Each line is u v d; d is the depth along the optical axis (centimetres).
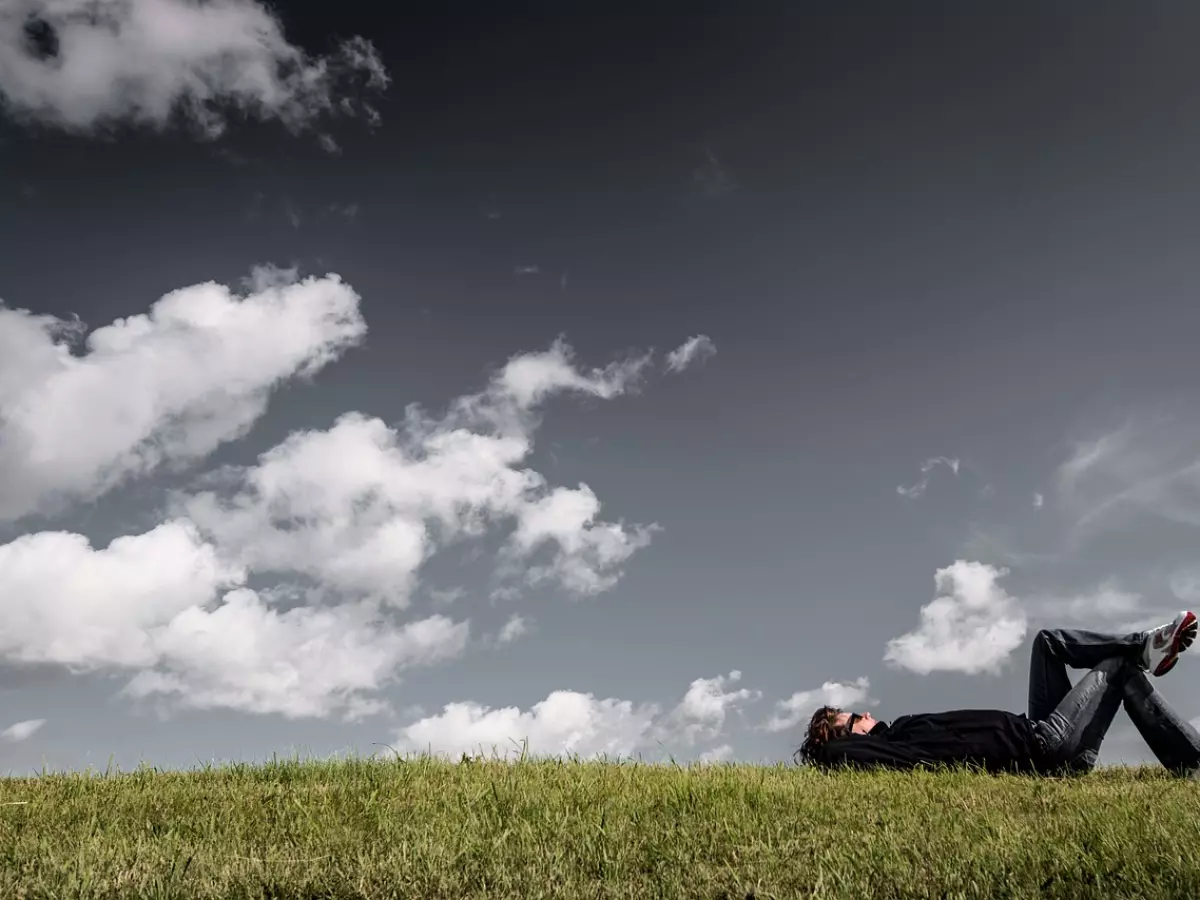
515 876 321
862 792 541
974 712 665
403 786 554
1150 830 379
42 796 519
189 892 302
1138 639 649
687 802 484
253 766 653
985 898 297
